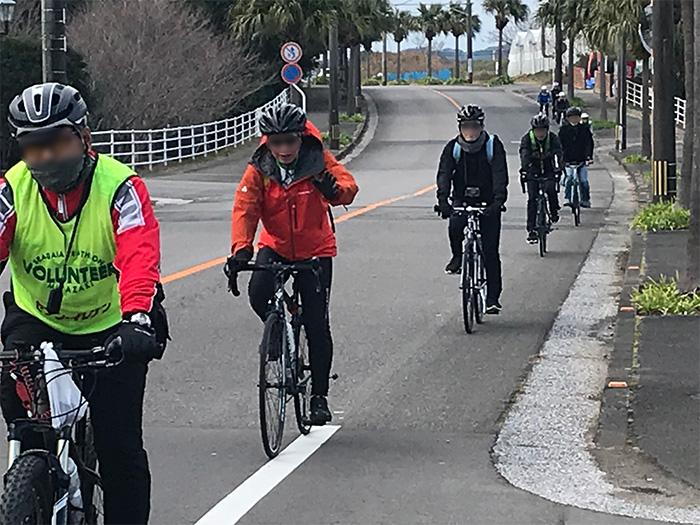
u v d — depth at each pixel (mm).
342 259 14789
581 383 8305
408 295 12070
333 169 6785
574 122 18953
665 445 6547
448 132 51281
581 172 20078
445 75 144875
